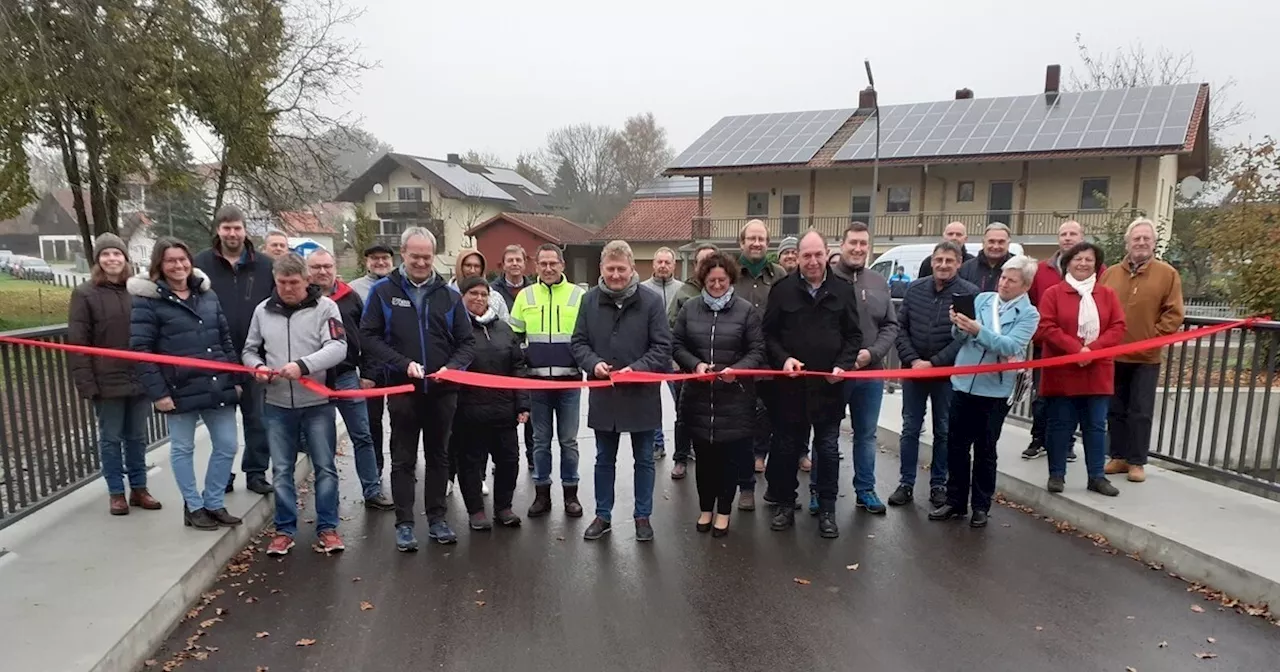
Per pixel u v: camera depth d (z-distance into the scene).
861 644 3.42
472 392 4.80
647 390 4.64
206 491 4.50
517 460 5.03
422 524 5.07
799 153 29.08
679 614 3.73
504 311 6.15
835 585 4.07
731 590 4.00
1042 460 6.00
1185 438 5.57
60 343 4.90
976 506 4.95
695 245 31.39
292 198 20.22
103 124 15.83
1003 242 5.75
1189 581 4.07
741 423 4.65
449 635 3.52
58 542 4.22
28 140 15.91
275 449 4.46
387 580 4.14
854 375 4.59
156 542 4.23
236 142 18.16
